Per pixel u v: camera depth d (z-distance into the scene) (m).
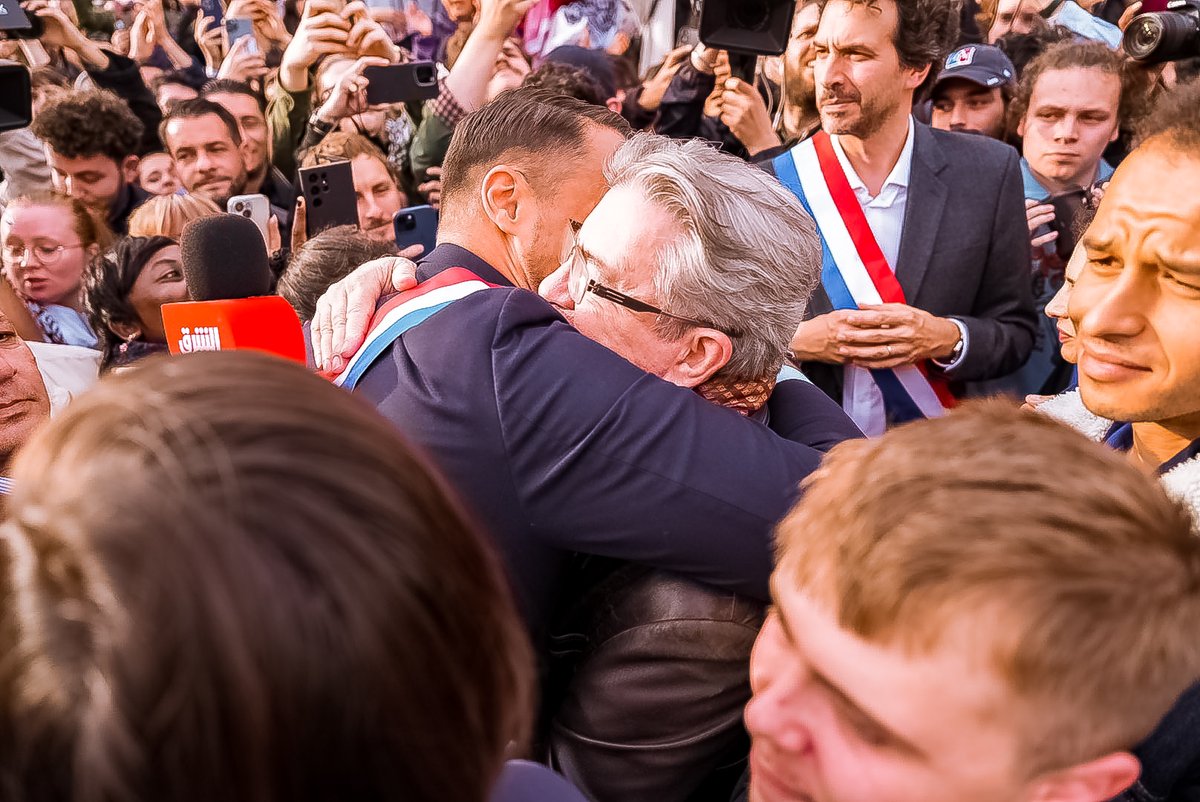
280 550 0.28
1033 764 0.44
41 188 2.73
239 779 0.27
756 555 0.86
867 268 2.03
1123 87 2.38
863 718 0.45
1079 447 0.47
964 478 0.45
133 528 0.27
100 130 2.68
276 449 0.29
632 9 3.35
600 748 0.90
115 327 2.02
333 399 0.33
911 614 0.42
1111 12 3.13
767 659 0.52
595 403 0.88
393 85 2.69
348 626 0.28
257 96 3.15
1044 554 0.41
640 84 2.96
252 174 2.90
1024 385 2.40
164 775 0.27
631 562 0.91
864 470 0.48
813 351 1.98
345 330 1.04
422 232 2.03
